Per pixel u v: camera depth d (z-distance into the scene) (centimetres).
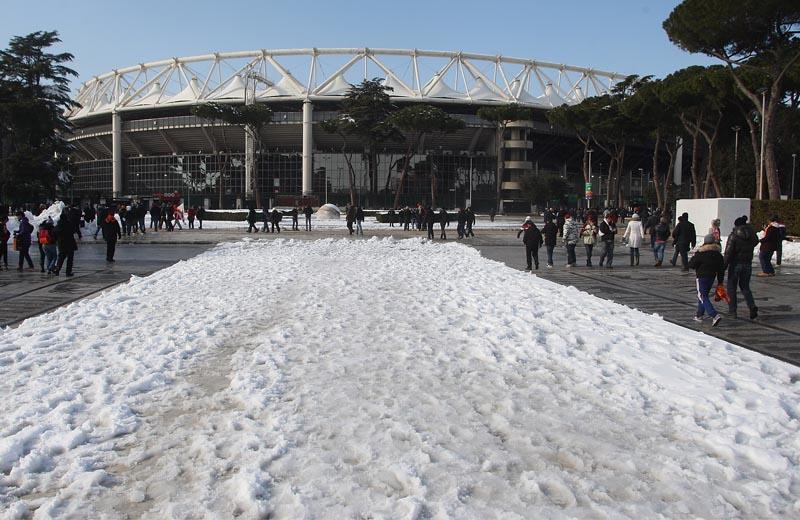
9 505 345
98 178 10125
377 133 6612
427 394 526
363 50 8794
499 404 506
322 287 1213
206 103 6956
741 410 488
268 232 3612
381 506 335
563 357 650
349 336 759
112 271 1677
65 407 493
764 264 1563
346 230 3903
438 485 359
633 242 1858
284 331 771
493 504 338
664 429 455
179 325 830
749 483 366
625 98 4969
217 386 561
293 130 8475
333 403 501
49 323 861
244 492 346
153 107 8488
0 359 653
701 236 2570
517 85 9406
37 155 5066
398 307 977
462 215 3238
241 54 8900
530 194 7750
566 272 1683
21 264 1683
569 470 383
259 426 453
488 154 9100
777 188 2916
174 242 2855
